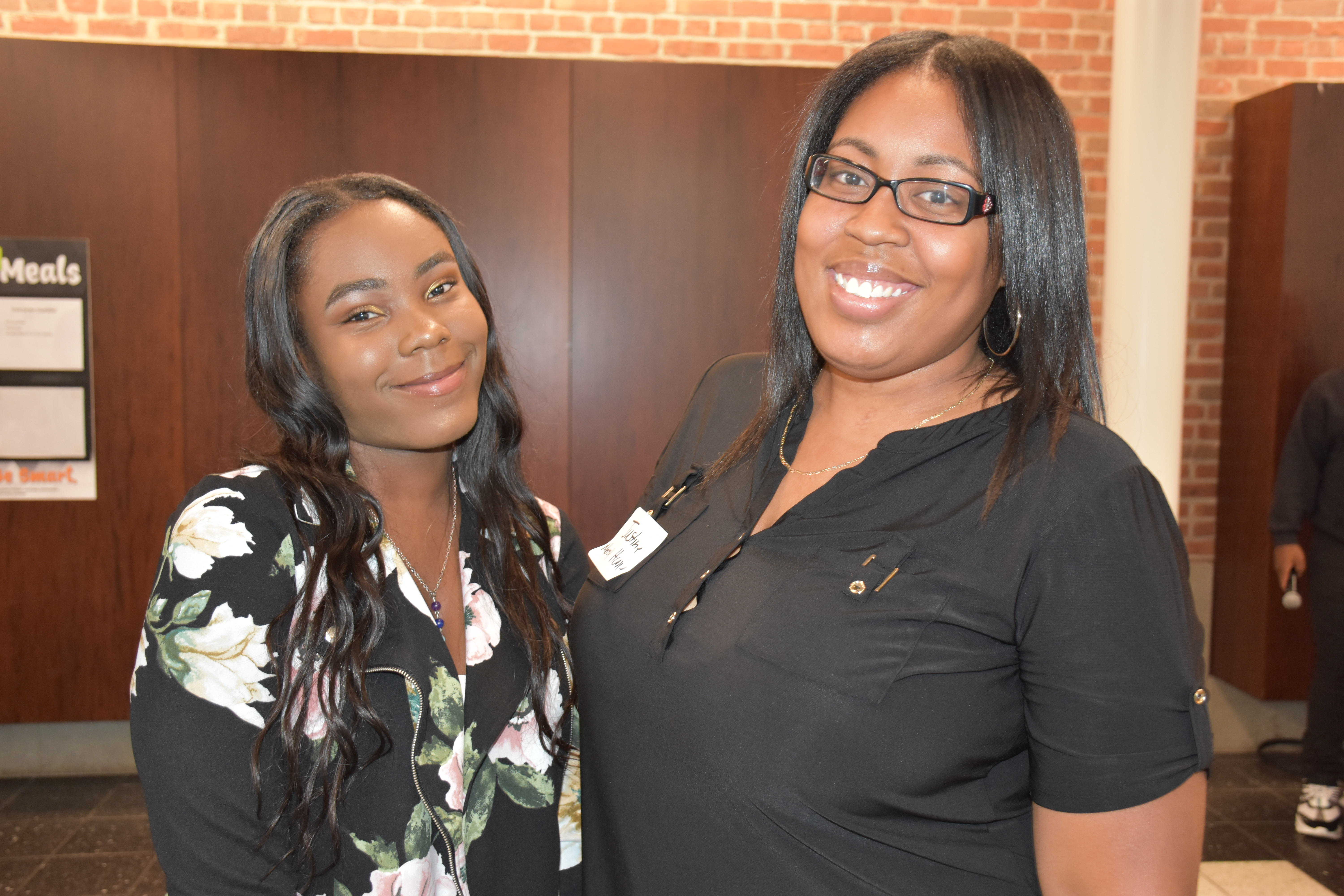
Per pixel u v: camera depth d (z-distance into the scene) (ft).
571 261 12.64
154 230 12.10
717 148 12.63
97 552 12.34
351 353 3.68
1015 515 3.19
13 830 11.44
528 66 12.41
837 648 3.25
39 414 12.12
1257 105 13.26
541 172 12.52
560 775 4.23
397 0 12.91
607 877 3.84
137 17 12.62
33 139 11.89
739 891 3.33
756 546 3.64
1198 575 14.26
